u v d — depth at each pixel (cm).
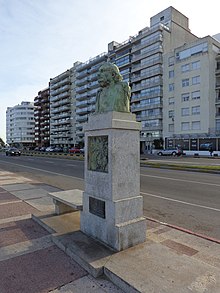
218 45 4847
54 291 291
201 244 421
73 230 456
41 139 11406
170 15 5919
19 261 360
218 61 4747
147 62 5838
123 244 374
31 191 880
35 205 677
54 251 392
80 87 8444
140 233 400
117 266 324
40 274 326
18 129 13462
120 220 380
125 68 6569
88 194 432
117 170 384
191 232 482
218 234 496
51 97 10256
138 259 345
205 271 316
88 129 425
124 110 409
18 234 463
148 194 888
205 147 4506
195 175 1434
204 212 653
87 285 303
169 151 4497
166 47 5694
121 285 295
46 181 1191
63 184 1102
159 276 303
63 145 9394
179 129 5022
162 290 275
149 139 5722
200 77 4684
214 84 4641
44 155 4000
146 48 5862
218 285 286
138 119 6041
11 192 860
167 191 941
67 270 336
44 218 529
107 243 389
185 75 4938
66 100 9025
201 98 4662
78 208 455
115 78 421
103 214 397
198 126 4712
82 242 399
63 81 9200
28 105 13538
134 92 6319
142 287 280
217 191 935
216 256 374
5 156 4006
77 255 356
